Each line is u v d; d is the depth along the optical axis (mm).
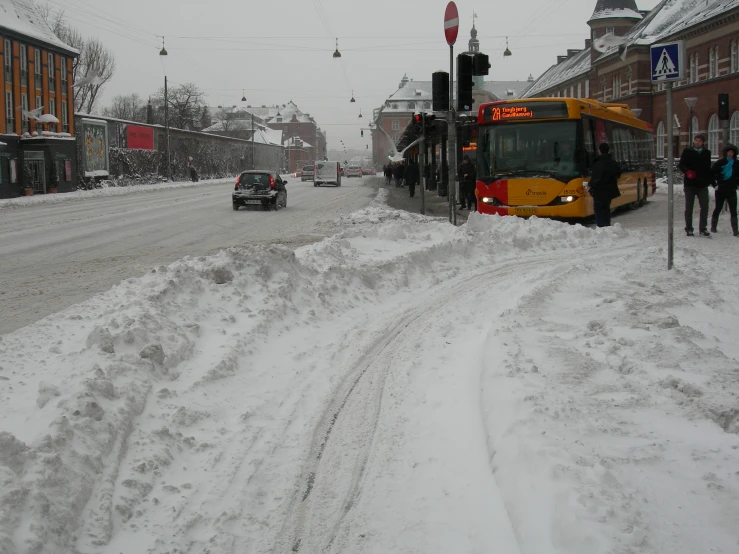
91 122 55969
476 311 9094
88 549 3559
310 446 4934
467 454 4680
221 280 8688
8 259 14383
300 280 9297
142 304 7211
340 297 9414
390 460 4707
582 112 19500
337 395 5973
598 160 16922
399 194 41219
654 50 10984
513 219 16906
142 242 17484
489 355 6301
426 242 14492
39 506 3584
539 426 4578
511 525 3756
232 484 4340
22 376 5758
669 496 3680
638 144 27891
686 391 5277
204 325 7430
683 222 20953
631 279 10625
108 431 4547
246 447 4871
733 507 3572
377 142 146875
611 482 3775
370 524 3918
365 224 21656
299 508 4102
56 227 21922
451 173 17719
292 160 183125
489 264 13141
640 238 16391
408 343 7594
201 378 5961
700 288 9820
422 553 3613
